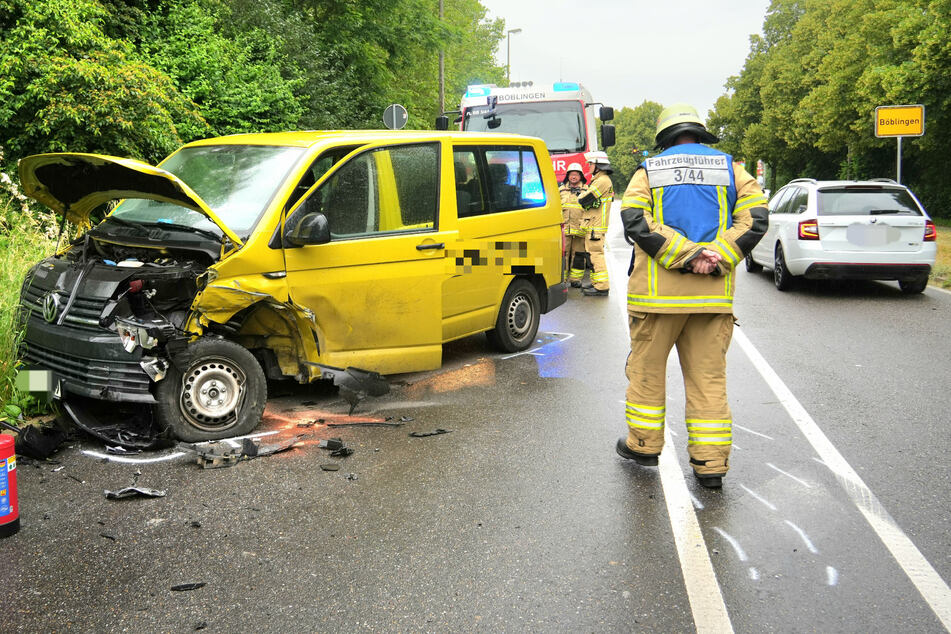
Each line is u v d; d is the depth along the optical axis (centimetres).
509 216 711
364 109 2514
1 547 362
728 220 423
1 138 1055
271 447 487
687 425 435
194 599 318
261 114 1583
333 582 331
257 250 503
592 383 648
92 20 1193
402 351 593
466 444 500
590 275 1203
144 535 375
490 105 1650
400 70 2823
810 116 4284
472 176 675
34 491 425
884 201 1130
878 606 312
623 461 472
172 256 516
